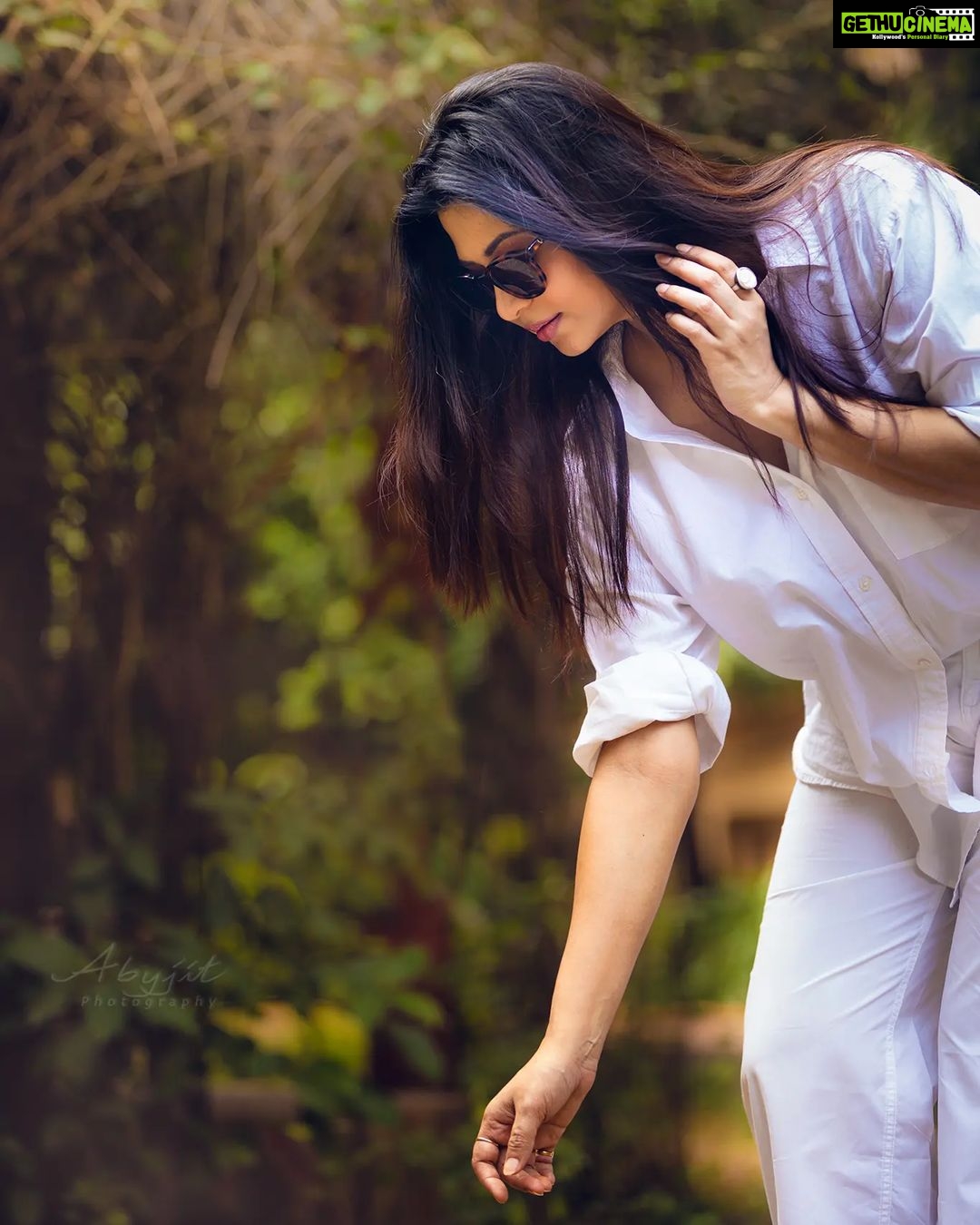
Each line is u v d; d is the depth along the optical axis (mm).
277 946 4781
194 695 4762
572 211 1955
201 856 4648
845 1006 2307
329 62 3986
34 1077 4078
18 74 3967
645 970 5402
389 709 6164
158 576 4703
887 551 2143
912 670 2203
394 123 4094
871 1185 2264
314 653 6340
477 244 2023
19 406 4379
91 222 4324
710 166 2092
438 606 6012
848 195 2037
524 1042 5465
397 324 2242
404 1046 4836
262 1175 4441
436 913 5797
